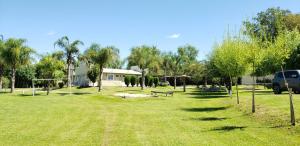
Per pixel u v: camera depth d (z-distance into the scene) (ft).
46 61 137.18
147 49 181.88
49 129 40.24
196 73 213.66
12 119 50.34
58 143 31.55
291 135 33.22
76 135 35.86
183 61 277.85
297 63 99.55
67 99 99.40
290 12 154.61
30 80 205.77
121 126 42.63
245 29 56.95
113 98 103.45
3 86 190.19
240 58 66.18
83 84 213.87
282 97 62.44
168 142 31.60
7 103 81.71
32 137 34.71
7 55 134.21
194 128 40.24
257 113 48.93
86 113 59.41
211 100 88.38
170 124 44.19
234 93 115.24
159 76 271.28
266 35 58.85
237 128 39.19
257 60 53.47
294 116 37.83
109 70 226.99
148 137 34.40
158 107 72.38
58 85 192.65
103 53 147.02
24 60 138.72
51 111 62.90
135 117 52.90
